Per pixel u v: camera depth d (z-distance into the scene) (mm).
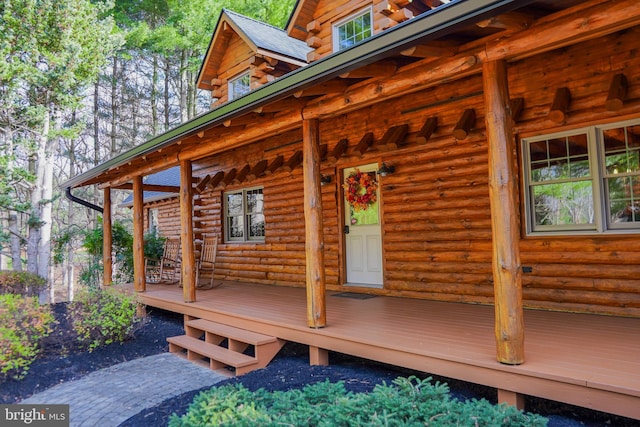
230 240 9164
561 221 4617
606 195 4324
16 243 11859
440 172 5500
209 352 4695
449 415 2182
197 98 21422
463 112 5160
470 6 2650
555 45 3223
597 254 4316
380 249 6289
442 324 4219
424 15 2859
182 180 6531
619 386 2480
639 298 4113
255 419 2314
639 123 4078
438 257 5543
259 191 8438
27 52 10547
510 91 4832
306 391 2809
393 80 3754
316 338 4215
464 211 5293
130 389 4059
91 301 5902
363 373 4008
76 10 10844
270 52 8602
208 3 15133
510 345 2938
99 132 20594
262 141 8070
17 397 3945
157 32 15102
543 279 4676
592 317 4254
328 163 6762
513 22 2832
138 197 7934
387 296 5988
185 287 6266
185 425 2342
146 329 6477
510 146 3045
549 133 4605
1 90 10469
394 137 5586
